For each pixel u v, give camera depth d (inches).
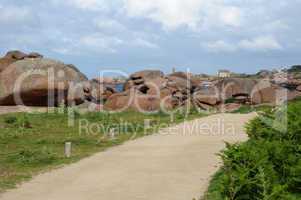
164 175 515.5
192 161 589.6
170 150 673.6
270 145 433.7
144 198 426.9
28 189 461.7
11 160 608.4
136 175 517.7
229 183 337.1
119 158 619.2
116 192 447.5
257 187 332.2
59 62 1294.3
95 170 546.6
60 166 572.7
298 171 403.5
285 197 319.0
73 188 463.8
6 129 881.5
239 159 373.1
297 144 486.6
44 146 714.2
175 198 426.0
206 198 421.7
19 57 1419.8
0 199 426.6
